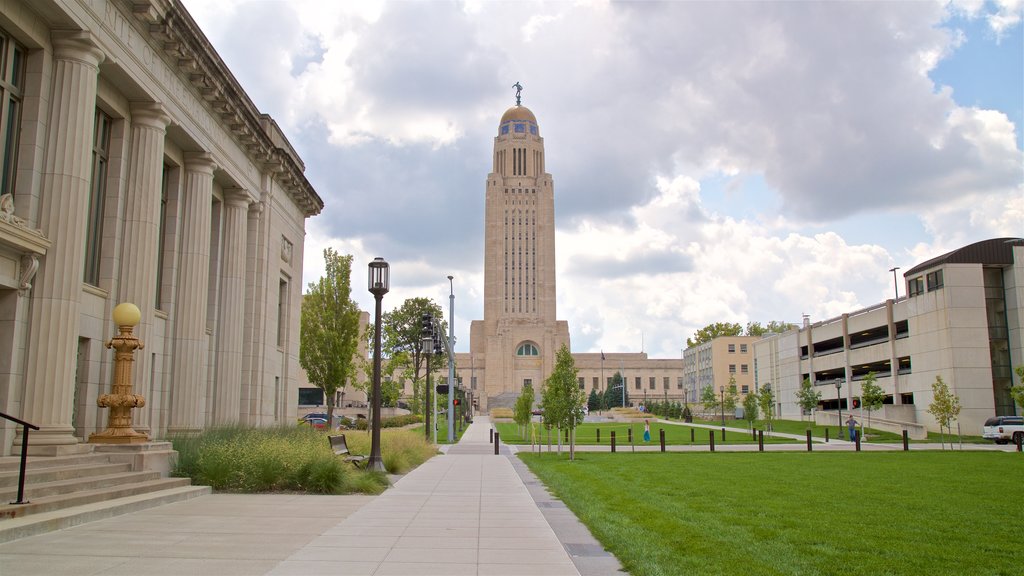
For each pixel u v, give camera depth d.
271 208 30.39
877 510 14.86
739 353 124.44
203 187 23.56
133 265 19.14
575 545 11.02
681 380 166.88
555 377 32.28
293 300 34.69
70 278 15.61
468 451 38.41
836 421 71.44
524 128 154.75
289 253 34.28
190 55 20.62
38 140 15.69
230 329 26.91
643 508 14.87
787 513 14.37
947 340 58.16
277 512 13.60
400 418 66.56
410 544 10.58
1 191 15.09
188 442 18.31
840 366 77.00
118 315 16.64
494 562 9.41
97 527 11.41
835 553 10.33
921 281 62.16
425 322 40.19
